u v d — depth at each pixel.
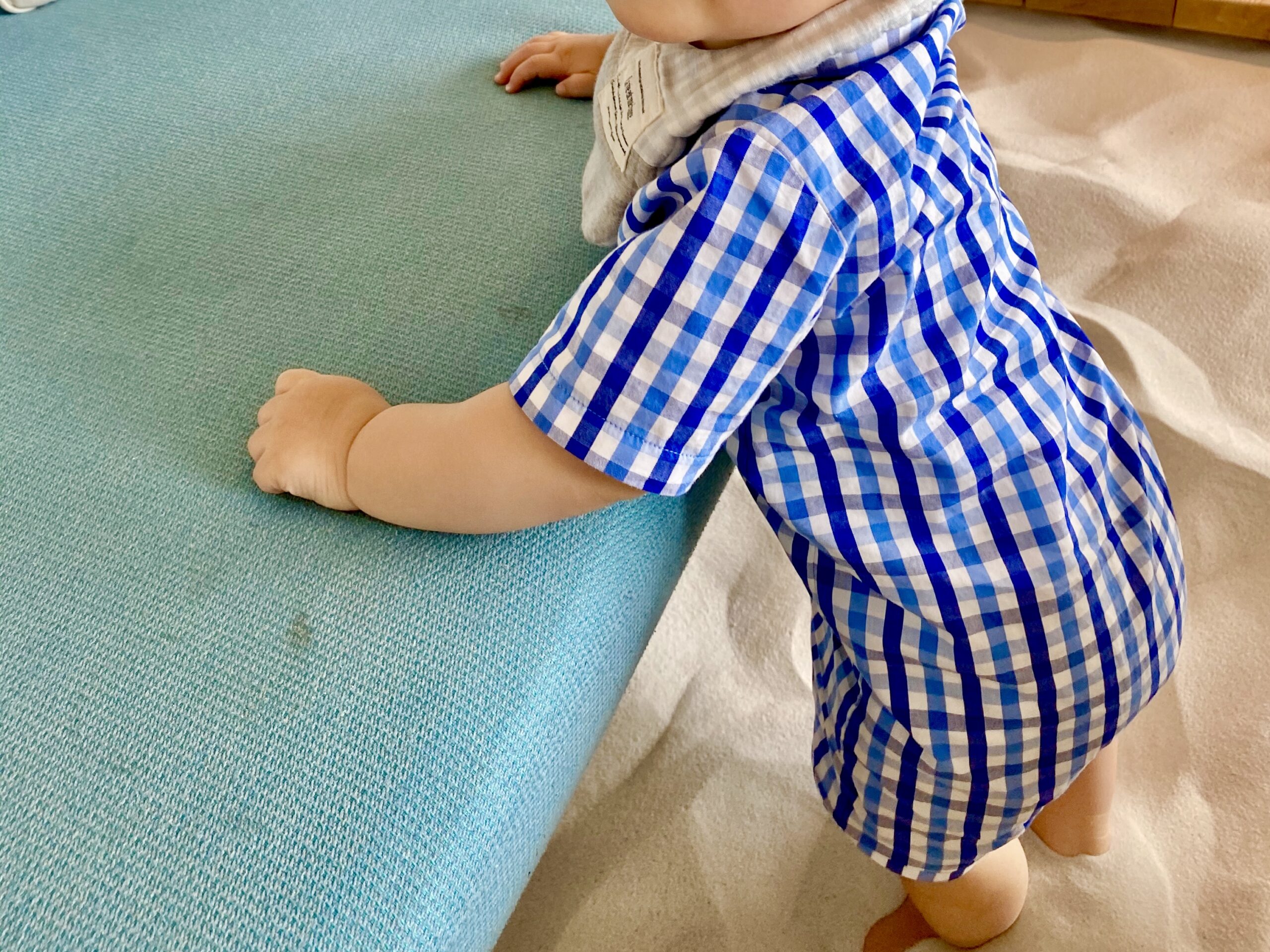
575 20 0.84
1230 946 0.71
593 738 0.58
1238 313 1.04
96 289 0.63
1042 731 0.57
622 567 0.57
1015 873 0.70
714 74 0.48
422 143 0.72
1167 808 0.78
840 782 0.64
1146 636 0.59
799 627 0.90
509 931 0.74
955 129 0.53
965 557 0.54
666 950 0.73
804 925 0.74
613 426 0.47
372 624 0.50
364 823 0.44
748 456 0.55
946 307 0.53
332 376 0.57
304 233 0.66
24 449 0.56
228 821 0.44
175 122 0.72
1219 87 1.27
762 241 0.45
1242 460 0.93
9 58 0.77
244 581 0.51
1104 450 0.60
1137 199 1.13
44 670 0.48
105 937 0.41
